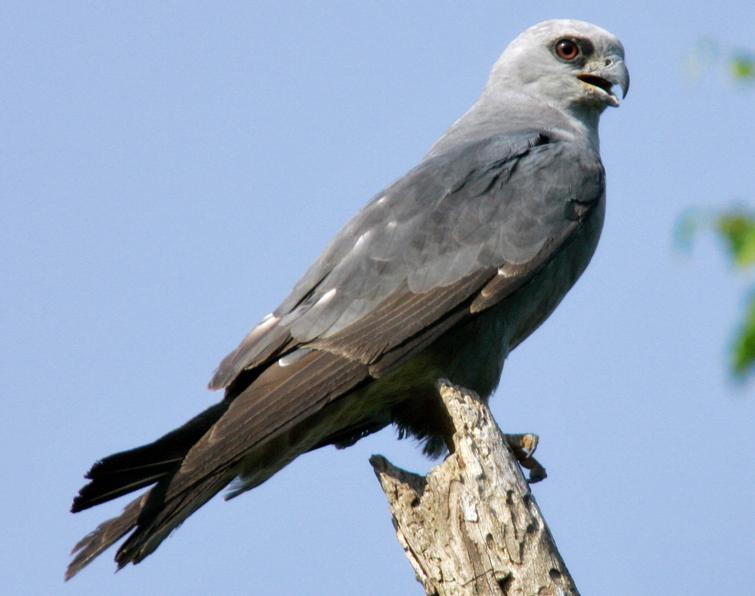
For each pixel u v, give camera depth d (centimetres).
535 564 720
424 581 748
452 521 739
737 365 691
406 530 750
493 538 728
